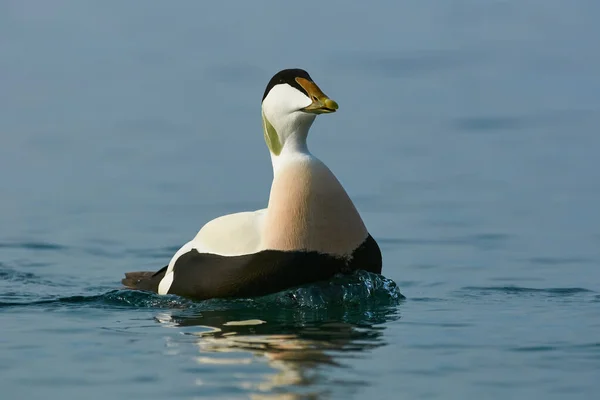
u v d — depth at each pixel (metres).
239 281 9.99
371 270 10.27
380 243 13.93
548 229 14.45
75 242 14.34
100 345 8.70
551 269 12.29
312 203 9.95
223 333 9.02
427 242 13.91
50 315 9.91
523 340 8.79
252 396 7.32
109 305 10.34
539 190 16.77
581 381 7.67
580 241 13.72
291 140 10.34
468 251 13.38
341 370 7.91
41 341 8.87
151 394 7.41
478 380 7.70
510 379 7.72
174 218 15.62
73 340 8.88
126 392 7.47
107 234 14.77
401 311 9.96
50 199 16.89
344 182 17.59
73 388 7.58
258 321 9.45
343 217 10.04
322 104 9.96
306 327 9.22
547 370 7.94
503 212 15.45
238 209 16.09
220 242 10.30
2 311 10.12
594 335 8.95
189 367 8.01
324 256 9.95
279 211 9.99
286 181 10.05
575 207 15.66
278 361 8.12
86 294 11.10
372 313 9.83
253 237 10.13
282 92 10.27
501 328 9.23
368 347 8.56
